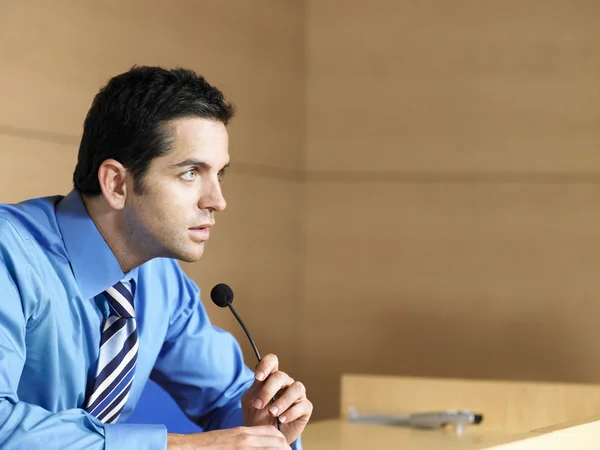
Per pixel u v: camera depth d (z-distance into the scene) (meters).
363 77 7.24
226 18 6.72
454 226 7.04
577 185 6.88
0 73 5.22
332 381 7.16
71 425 2.22
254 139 6.91
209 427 3.17
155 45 6.18
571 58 6.91
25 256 2.48
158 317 2.98
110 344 2.70
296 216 7.24
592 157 6.86
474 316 6.98
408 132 7.15
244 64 6.85
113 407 2.74
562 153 6.91
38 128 5.41
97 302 2.71
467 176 7.04
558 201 6.90
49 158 5.46
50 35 5.48
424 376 7.02
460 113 7.07
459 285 7.02
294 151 7.24
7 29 5.26
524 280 6.93
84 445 2.19
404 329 7.07
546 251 6.91
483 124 7.03
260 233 6.93
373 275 7.15
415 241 7.10
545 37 6.96
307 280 7.25
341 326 7.17
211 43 6.61
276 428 2.62
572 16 6.92
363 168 7.21
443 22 7.12
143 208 2.52
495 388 4.34
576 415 4.19
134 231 2.58
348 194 7.23
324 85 7.29
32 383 2.55
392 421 4.27
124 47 5.96
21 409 2.20
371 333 7.12
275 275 7.04
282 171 7.14
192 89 2.50
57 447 2.16
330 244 7.23
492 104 7.02
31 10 5.38
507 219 6.97
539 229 6.92
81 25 5.67
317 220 7.25
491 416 4.32
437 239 7.07
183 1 6.39
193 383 3.15
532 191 6.94
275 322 7.02
